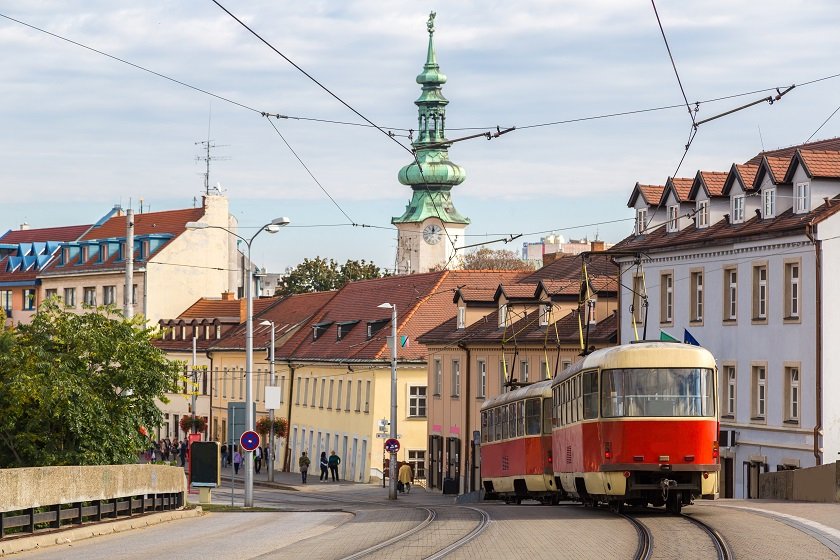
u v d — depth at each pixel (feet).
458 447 291.17
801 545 87.20
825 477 142.61
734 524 104.68
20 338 170.09
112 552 95.81
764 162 199.11
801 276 188.55
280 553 93.15
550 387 163.84
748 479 200.34
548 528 106.63
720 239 206.39
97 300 497.46
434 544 95.66
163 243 484.33
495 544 93.45
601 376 125.90
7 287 532.32
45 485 102.89
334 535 109.19
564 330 251.60
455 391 297.12
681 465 122.72
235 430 207.62
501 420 190.19
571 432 138.62
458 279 346.95
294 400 393.29
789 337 191.31
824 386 184.55
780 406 192.95
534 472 167.43
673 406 123.65
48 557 91.61
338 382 354.74
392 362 254.06
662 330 219.61
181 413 468.75
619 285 239.30
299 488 305.53
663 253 224.12
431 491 300.40
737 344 203.92
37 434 165.48
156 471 138.72
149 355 174.50
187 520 139.95
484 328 284.00
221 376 448.24
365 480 328.70
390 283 376.27
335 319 388.16
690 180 225.76
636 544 92.07
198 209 493.77
